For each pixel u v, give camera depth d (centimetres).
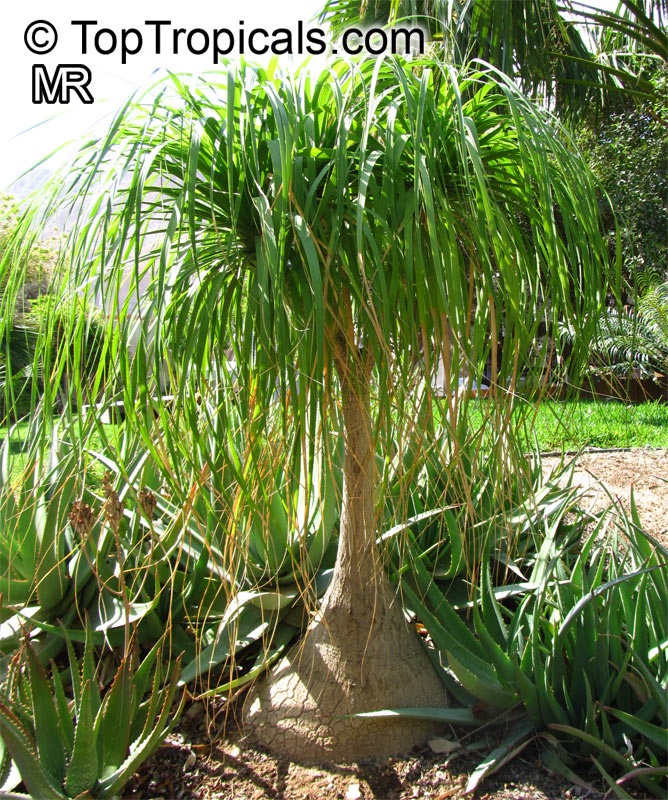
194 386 116
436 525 221
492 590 186
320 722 160
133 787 152
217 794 149
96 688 150
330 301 117
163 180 126
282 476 129
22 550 192
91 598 205
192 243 99
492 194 121
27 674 162
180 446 120
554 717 158
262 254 105
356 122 120
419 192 112
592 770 152
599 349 152
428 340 107
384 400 109
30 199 127
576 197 125
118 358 114
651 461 486
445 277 109
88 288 120
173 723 150
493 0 418
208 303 110
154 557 200
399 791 147
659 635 176
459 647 171
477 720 162
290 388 107
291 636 189
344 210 112
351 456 155
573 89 569
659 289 520
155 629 196
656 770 136
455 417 110
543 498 238
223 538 191
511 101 112
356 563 164
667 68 555
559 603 174
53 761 140
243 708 175
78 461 123
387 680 163
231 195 105
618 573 177
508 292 111
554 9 462
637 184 605
